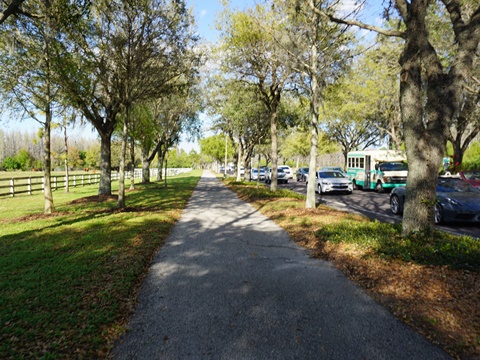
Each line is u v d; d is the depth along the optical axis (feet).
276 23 41.37
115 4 34.68
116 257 19.63
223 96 75.31
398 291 14.07
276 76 52.54
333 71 40.50
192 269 18.38
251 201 50.88
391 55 49.88
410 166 20.21
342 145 144.25
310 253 21.47
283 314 12.56
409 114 20.10
